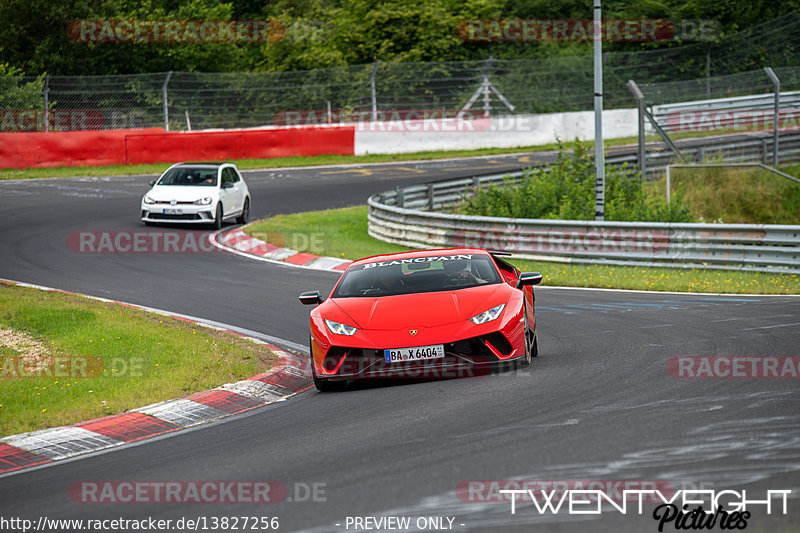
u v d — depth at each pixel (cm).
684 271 6278
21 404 3136
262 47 18312
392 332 3086
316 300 3512
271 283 6053
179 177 8738
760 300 4859
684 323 4169
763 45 18388
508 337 3117
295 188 11550
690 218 8212
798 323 3997
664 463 2014
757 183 10569
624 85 17662
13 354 3875
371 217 8512
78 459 2541
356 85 15475
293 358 3822
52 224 8625
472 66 17738
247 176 12575
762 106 11375
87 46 16700
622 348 3600
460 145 15275
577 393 2778
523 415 2530
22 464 2530
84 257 7094
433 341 3045
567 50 18712
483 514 1766
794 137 12019
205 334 4241
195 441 2625
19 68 16088
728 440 2164
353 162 14012
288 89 15288
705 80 16088
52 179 11838
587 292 5528
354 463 2178
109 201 10169
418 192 9656
